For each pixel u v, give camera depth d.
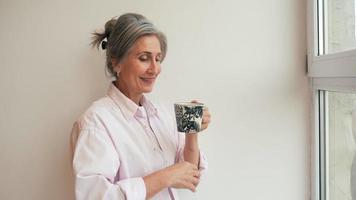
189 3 1.04
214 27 1.05
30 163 1.02
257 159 1.09
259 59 1.07
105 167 0.70
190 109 0.77
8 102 1.00
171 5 1.04
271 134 1.09
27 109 1.01
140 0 1.02
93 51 1.02
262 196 1.10
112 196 0.67
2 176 1.02
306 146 1.11
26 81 1.01
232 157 1.09
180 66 1.05
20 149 1.02
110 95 0.87
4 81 1.00
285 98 1.09
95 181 0.68
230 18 1.06
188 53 1.05
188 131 0.79
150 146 0.84
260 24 1.07
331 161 1.06
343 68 0.83
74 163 0.71
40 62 1.01
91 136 0.74
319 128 1.07
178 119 0.79
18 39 1.00
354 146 0.88
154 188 0.72
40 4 1.00
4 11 0.98
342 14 0.93
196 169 0.82
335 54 0.88
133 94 0.86
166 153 0.88
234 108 1.08
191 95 1.06
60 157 1.03
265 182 1.10
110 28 0.85
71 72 1.02
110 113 0.81
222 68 1.06
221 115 1.07
